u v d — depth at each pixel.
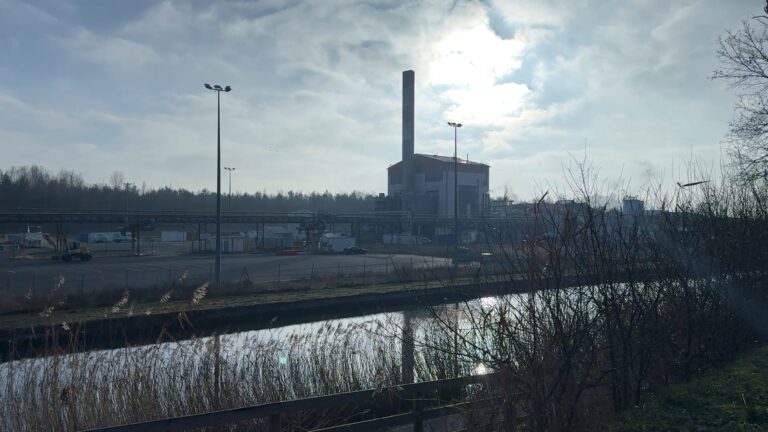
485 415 5.95
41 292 28.88
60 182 118.44
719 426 5.96
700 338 8.51
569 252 6.13
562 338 5.70
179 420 5.50
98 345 10.52
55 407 8.05
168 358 9.45
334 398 6.52
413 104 88.25
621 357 6.75
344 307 29.48
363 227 99.44
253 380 9.35
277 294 30.95
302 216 79.69
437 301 7.76
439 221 78.50
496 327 5.97
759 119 17.42
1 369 8.70
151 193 133.75
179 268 46.00
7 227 99.38
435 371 8.72
